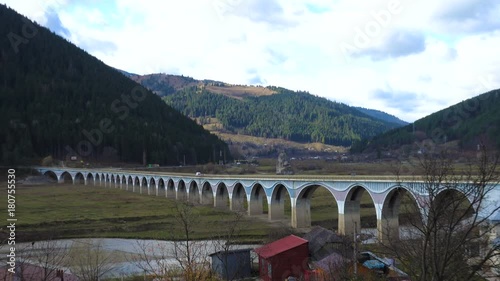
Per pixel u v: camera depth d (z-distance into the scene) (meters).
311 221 77.50
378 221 57.59
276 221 79.62
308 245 43.59
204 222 71.06
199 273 23.67
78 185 170.50
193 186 116.00
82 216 84.25
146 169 184.88
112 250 57.88
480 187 14.18
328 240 43.72
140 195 133.62
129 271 45.16
